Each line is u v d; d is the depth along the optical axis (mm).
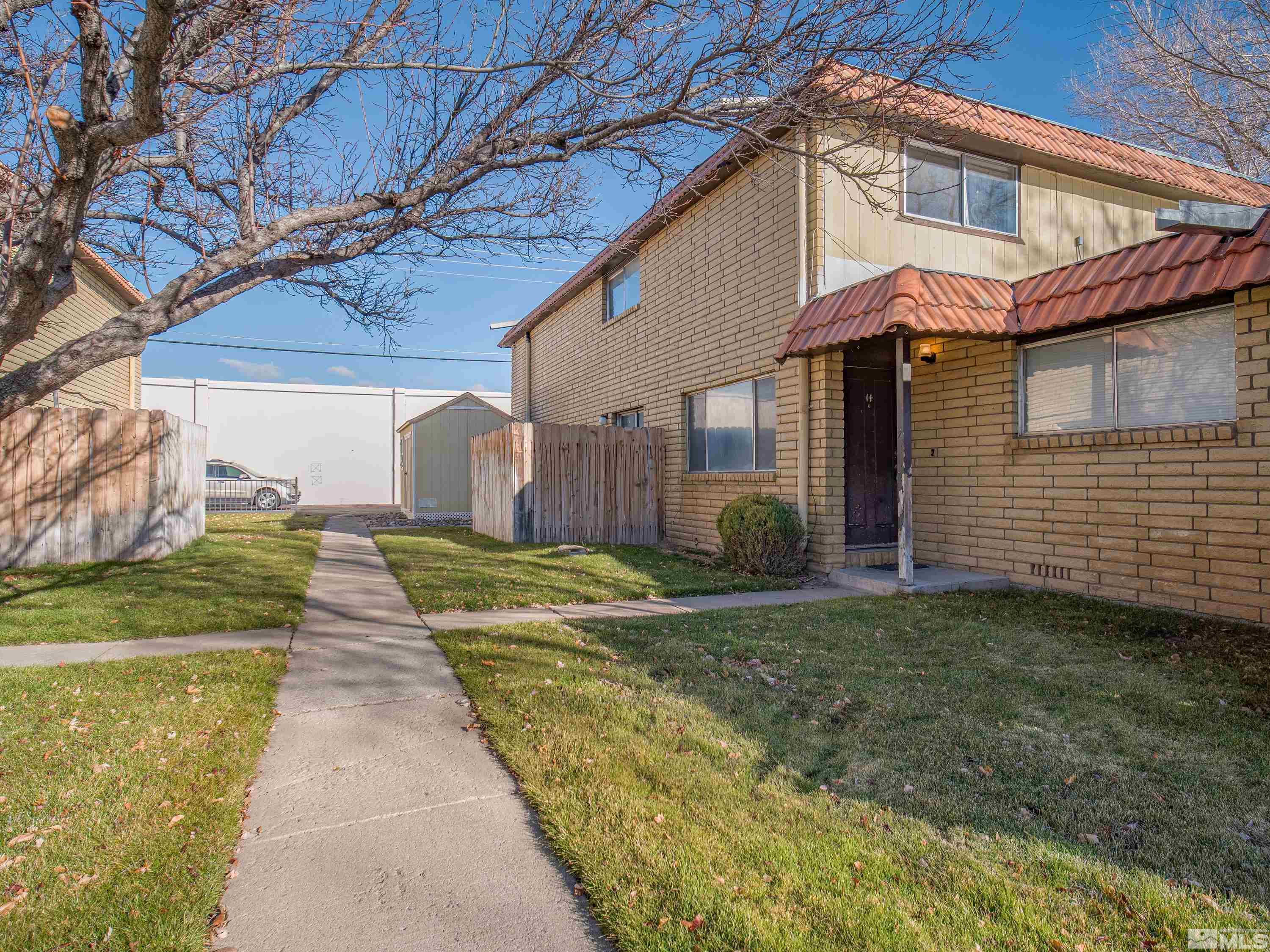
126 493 8961
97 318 13516
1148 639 5312
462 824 2803
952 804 2900
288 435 25109
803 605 6734
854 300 7477
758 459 9727
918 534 8945
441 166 4785
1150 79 12477
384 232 4578
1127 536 6508
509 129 4820
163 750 3328
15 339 3316
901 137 5992
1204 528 5895
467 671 4625
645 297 12922
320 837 2707
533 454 11766
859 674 4594
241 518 17438
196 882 2342
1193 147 13680
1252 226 5273
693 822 2744
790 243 8695
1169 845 2602
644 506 12289
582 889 2377
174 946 2035
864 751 3428
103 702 3945
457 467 18062
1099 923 2164
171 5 2688
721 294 10391
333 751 3490
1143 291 5910
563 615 6352
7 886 2281
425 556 10188
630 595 7238
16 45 3430
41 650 5070
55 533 8586
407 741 3604
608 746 3426
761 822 2746
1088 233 9852
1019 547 7590
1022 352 7633
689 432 11680
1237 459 5656
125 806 2807
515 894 2355
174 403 23672
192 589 7301
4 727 3555
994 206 9148
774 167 8984
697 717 3828
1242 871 2439
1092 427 6891
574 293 16312
